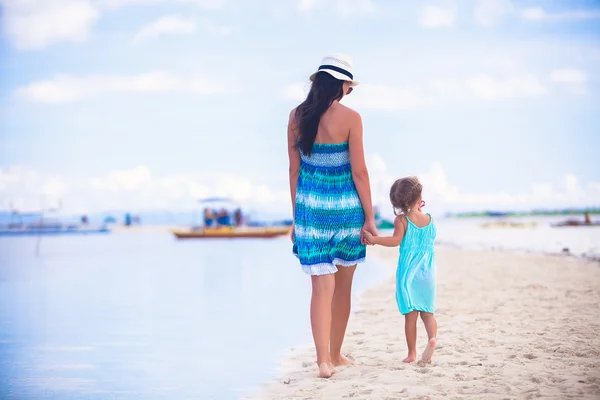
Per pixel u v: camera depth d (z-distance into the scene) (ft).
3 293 36.37
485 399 11.84
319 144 15.23
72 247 104.63
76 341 21.54
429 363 15.08
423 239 15.70
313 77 15.69
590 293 27.68
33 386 15.87
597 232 126.41
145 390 15.24
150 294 34.81
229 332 22.67
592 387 12.37
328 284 15.07
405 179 15.80
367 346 18.08
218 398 14.29
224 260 63.41
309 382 14.46
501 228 179.73
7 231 213.87
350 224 15.24
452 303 26.00
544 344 16.69
